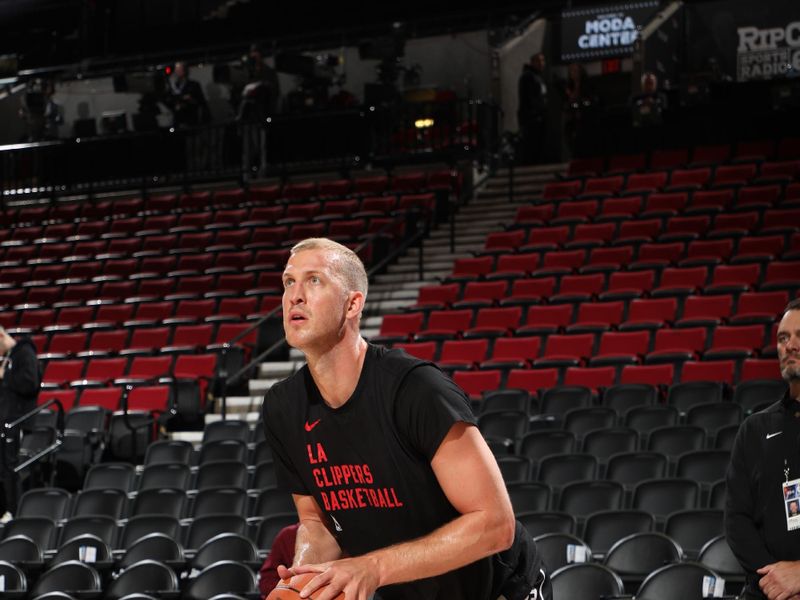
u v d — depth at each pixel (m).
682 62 16.58
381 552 2.28
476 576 2.65
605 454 8.43
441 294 13.05
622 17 17.22
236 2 22.66
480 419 9.28
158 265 15.79
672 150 16.31
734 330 10.38
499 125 18.22
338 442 2.54
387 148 17.95
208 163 19.03
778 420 3.79
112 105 21.59
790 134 15.84
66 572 6.54
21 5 23.61
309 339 2.41
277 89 19.36
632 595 5.44
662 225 13.48
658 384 9.83
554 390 9.76
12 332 14.21
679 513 6.43
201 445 9.90
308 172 18.47
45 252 17.19
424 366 2.46
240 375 11.61
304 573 2.24
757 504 3.78
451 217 14.92
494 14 20.19
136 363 12.41
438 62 19.83
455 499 2.39
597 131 17.02
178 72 19.58
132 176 19.50
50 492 8.88
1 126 22.36
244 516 7.99
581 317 11.53
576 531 6.62
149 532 7.94
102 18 23.22
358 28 20.55
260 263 15.10
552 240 13.90
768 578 3.61
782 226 12.71
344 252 2.48
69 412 10.92
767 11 16.00
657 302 11.27
